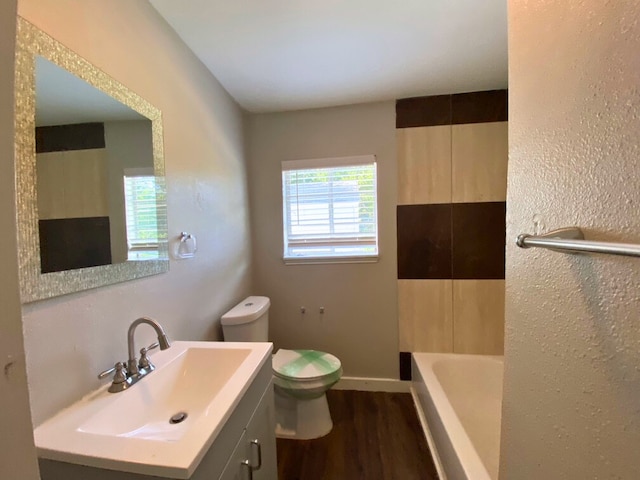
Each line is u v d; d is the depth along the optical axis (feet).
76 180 2.92
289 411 6.30
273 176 7.75
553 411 1.80
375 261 7.51
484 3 4.24
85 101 3.03
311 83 6.36
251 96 6.84
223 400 2.85
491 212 7.07
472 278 7.22
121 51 3.55
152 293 4.00
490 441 5.51
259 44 5.04
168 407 3.46
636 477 1.26
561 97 1.72
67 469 2.25
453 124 7.08
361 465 5.32
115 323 3.37
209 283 5.59
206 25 4.54
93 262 3.08
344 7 4.26
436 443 5.32
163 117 4.33
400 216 7.37
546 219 1.87
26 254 2.43
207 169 5.63
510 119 2.31
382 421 6.47
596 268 1.47
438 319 7.37
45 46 2.63
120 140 3.49
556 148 1.76
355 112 7.41
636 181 1.24
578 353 1.59
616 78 1.34
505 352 2.38
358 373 7.71
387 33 4.85
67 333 2.80
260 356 3.84
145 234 3.89
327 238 7.73
